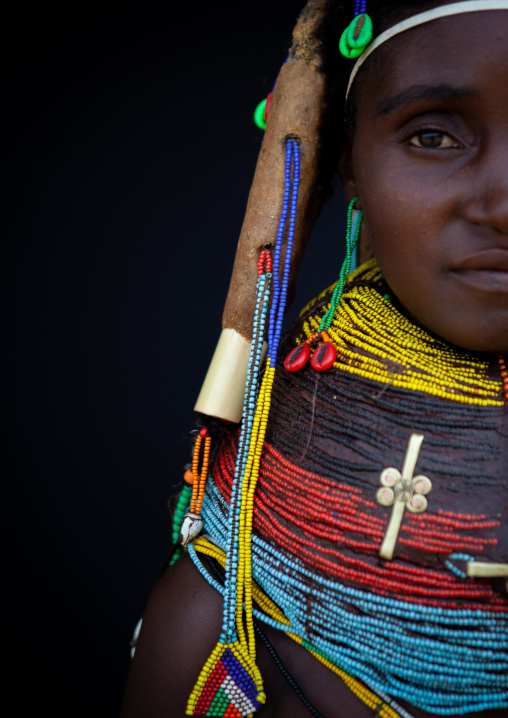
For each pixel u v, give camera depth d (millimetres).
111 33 2090
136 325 2203
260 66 2080
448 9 769
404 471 811
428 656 786
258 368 926
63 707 2123
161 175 2150
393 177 810
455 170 778
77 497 2191
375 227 844
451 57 761
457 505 799
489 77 744
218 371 973
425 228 791
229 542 884
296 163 961
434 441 818
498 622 785
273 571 850
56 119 2135
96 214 2178
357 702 853
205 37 2078
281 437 895
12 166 2145
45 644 2145
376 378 857
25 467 2188
